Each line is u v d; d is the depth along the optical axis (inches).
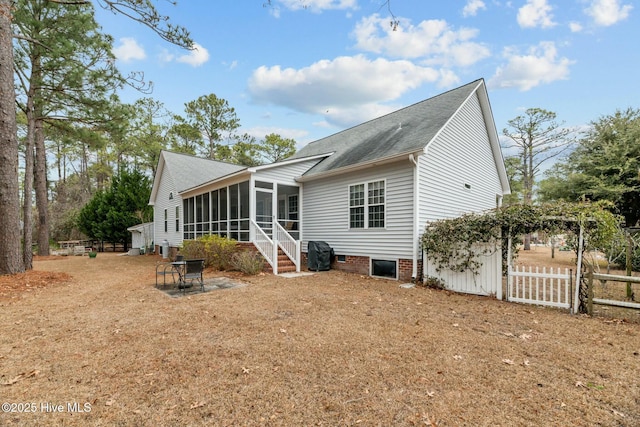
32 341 162.7
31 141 506.9
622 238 279.0
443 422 96.6
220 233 509.0
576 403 107.3
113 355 145.6
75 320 199.2
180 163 731.4
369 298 262.4
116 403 106.7
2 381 121.0
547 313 221.6
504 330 183.2
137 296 269.4
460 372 129.5
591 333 178.2
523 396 111.6
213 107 1186.6
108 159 1254.3
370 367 133.6
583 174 587.2
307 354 146.7
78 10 464.1
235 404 106.3
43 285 316.5
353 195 408.8
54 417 99.0
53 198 1332.4
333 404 106.3
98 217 943.0
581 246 227.8
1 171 334.6
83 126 553.9
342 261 419.8
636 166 531.8
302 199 482.9
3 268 335.6
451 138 411.5
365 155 403.9
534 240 933.2
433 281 314.2
